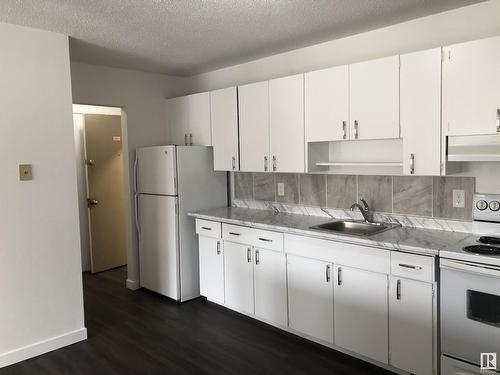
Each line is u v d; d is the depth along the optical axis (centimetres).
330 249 284
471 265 215
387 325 258
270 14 273
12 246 286
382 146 311
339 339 286
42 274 301
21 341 292
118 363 287
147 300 410
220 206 430
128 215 438
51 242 305
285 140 339
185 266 401
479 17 262
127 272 469
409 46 293
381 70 276
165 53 366
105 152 513
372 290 264
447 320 229
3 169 280
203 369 277
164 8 258
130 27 293
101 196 512
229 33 312
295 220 340
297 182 372
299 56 360
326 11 270
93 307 392
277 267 322
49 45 298
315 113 316
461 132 244
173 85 465
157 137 452
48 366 285
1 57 277
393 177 307
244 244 347
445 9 271
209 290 387
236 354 296
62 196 309
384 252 255
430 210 290
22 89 286
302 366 278
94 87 402
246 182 418
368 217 322
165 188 396
